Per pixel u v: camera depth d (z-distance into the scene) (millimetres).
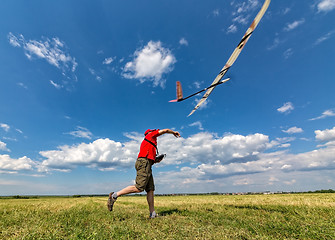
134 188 3916
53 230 2510
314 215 3371
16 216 3502
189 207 5434
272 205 5109
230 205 5703
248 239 2281
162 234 2467
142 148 4168
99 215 3990
